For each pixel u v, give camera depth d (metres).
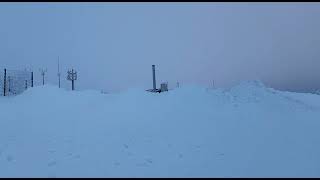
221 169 8.70
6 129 13.70
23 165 8.93
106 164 9.10
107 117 15.38
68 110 17.41
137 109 16.58
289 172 8.41
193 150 10.51
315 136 12.29
